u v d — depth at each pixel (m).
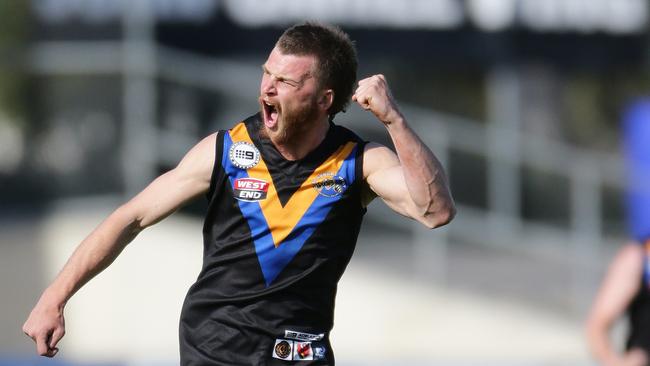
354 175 14.80
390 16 46.16
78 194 40.31
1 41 57.19
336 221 14.80
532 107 55.56
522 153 43.22
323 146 14.83
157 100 39.00
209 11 43.94
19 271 37.62
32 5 55.81
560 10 47.28
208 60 42.22
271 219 14.67
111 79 40.50
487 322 39.28
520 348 38.97
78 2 43.03
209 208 15.02
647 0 47.94
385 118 13.91
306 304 14.93
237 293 14.88
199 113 39.59
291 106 14.34
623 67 50.69
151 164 38.47
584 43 47.72
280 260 14.74
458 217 42.09
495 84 53.28
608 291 23.30
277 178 14.73
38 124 43.38
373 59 50.00
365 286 39.03
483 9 46.66
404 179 14.46
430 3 46.41
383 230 41.50
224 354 14.84
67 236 37.81
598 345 23.28
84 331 36.91
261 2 44.66
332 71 14.46
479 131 46.00
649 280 22.94
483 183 42.59
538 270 42.09
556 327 39.38
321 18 45.31
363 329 38.84
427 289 39.41
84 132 41.03
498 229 42.34
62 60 41.94
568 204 43.06
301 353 14.95
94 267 14.70
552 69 54.72
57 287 14.58
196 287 15.14
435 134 42.34
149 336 37.06
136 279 37.22
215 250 14.96
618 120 57.59
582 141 57.03
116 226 14.78
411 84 52.88
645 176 43.38
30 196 41.38
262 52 44.72
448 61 49.38
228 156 14.80
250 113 40.25
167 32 43.56
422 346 38.78
